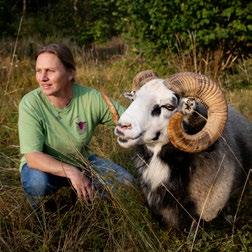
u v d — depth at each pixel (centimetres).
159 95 348
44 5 1513
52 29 1285
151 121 348
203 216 383
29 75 791
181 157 366
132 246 359
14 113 612
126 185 396
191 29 779
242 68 771
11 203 399
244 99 650
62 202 400
